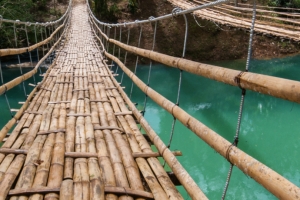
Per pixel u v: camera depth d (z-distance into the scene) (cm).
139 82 279
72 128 217
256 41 1069
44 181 145
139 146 197
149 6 1184
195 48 1047
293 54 1039
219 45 1059
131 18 1144
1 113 549
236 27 597
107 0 1222
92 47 723
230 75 117
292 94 84
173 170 157
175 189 146
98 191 138
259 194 326
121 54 1003
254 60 1010
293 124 511
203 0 843
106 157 173
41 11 1186
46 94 323
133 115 262
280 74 834
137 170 164
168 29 1088
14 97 652
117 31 1077
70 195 134
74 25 1076
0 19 327
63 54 618
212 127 498
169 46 1055
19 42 905
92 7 1294
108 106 280
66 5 1383
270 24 609
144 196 141
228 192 330
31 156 169
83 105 280
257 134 473
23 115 252
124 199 137
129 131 218
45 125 225
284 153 416
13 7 931
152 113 562
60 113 255
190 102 638
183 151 416
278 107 591
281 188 87
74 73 441
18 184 143
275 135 470
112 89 349
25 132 212
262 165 97
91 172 155
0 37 890
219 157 402
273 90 92
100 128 219
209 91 710
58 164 161
